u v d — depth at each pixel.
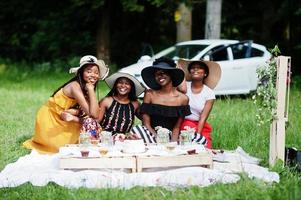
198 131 7.50
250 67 14.41
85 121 7.16
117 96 7.39
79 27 22.86
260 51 14.78
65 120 7.34
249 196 5.44
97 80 7.36
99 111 7.26
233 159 7.05
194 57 13.94
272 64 6.59
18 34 23.44
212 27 16.45
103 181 5.92
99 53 21.11
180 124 7.33
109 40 21.45
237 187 5.73
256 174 6.17
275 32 23.17
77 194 5.63
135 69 13.70
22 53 23.80
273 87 6.58
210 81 7.73
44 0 22.95
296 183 5.81
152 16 23.30
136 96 7.40
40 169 6.48
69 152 6.37
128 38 23.52
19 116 10.87
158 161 6.25
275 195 5.43
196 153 6.39
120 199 5.49
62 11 22.58
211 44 14.26
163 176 6.01
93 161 6.21
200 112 7.64
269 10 22.45
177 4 19.02
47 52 22.88
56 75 19.78
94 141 6.72
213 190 5.72
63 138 7.42
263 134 8.59
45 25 22.36
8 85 17.14
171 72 7.14
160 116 7.25
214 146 8.34
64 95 7.39
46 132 7.44
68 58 21.70
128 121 7.34
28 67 21.48
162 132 6.82
